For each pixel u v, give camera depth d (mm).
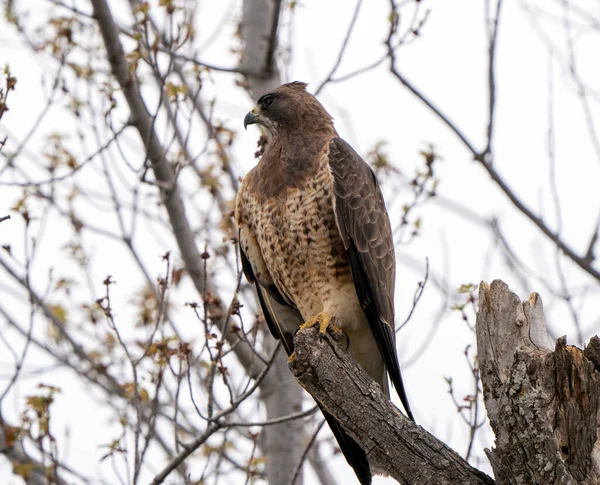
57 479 11797
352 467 10148
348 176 10977
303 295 11188
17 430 11727
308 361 8438
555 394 7574
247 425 10680
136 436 10562
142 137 13148
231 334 13164
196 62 14047
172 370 10695
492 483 7918
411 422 8211
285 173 11023
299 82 12344
